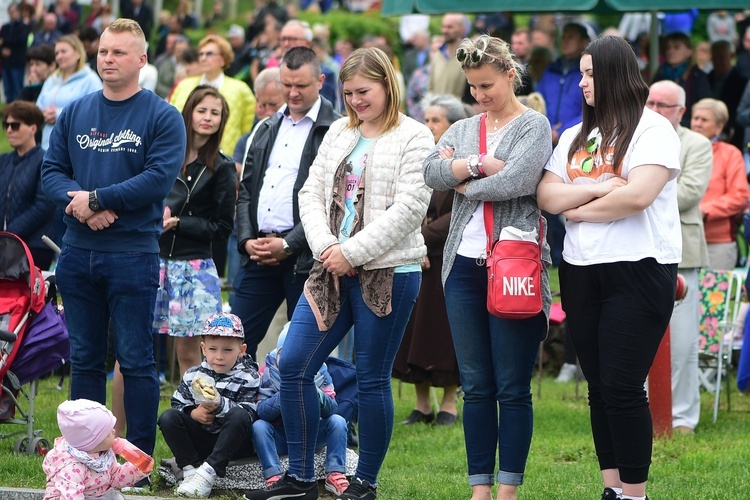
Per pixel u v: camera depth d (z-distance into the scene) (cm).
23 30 6184
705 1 3180
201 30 7519
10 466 1972
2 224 2766
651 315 1534
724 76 4197
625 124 1553
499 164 1593
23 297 2108
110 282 1828
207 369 1908
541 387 3019
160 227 1884
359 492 1695
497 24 4600
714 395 2948
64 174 1873
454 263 1658
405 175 1691
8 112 2734
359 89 1694
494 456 1678
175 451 1870
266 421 1884
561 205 1572
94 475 1633
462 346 1659
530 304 1572
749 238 2825
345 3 8388
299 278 2106
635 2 3219
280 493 1709
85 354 1875
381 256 1684
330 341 1711
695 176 2492
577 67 3812
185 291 2381
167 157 1823
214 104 2341
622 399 1539
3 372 2062
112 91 1855
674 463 2128
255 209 2175
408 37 6150
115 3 7225
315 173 1783
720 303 2820
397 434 2414
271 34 4884
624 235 1541
